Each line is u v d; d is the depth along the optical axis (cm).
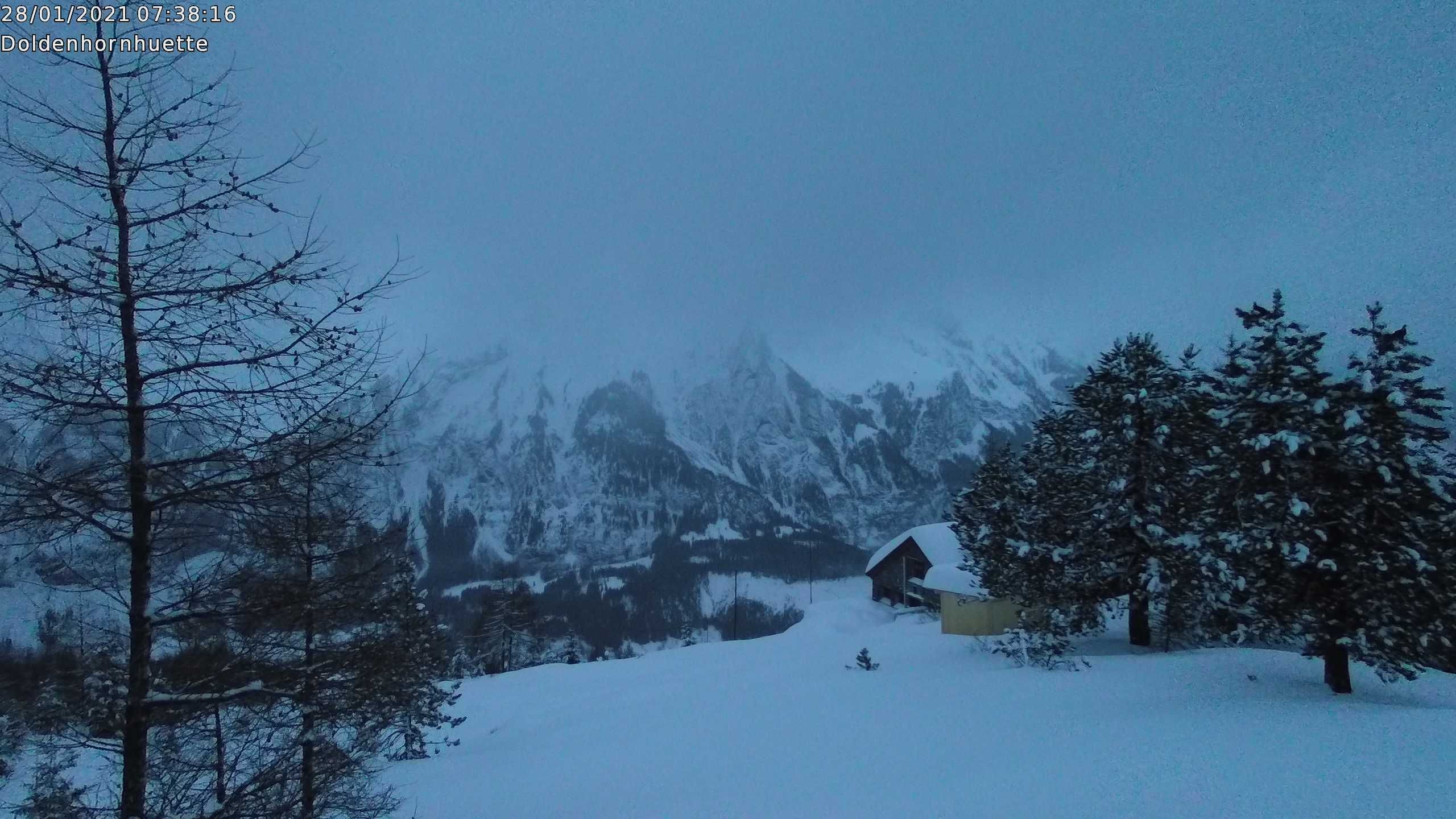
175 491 598
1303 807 915
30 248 542
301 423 609
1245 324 1970
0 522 541
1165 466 2770
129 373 591
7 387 532
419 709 1994
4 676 595
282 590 654
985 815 1002
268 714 699
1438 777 991
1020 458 3812
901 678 2541
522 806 1473
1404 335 1775
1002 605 3822
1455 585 1712
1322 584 1816
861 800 1166
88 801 724
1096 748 1309
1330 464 1786
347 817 832
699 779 1497
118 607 616
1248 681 1984
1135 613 3003
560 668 4681
